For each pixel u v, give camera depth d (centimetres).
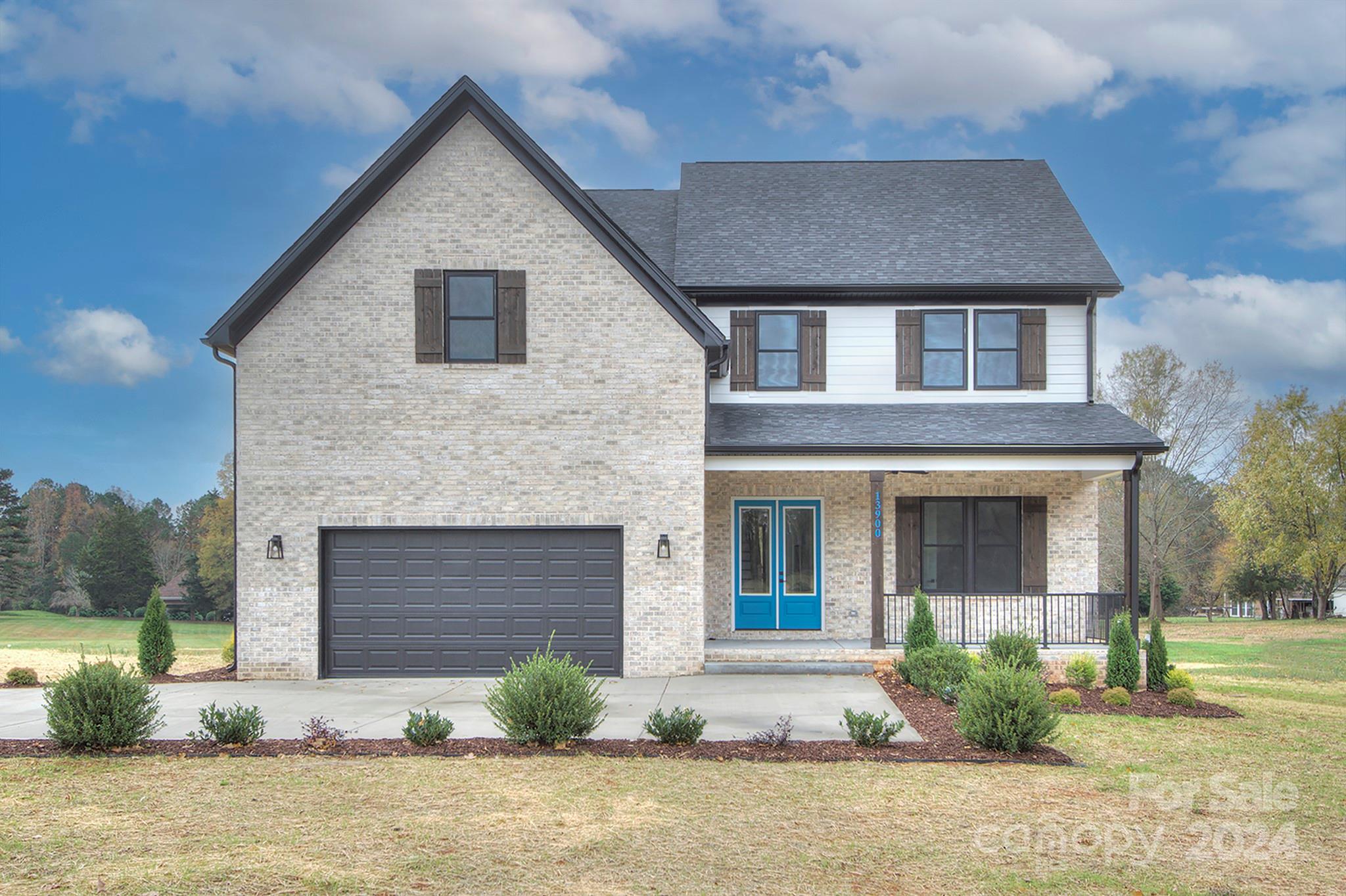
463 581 1638
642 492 1627
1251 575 4597
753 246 1947
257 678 1617
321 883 672
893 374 1864
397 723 1240
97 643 3278
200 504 7919
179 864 707
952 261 1884
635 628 1622
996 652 1534
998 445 1634
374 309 1628
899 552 1856
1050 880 707
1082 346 1859
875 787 941
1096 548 1842
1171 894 685
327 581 1636
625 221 2138
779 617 1852
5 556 6644
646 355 1633
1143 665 1642
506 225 1634
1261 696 1677
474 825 804
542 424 1631
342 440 1623
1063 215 2036
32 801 867
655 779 954
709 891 671
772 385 1873
